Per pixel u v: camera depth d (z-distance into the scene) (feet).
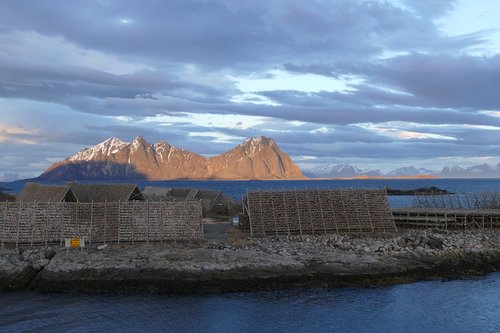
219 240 164.55
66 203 157.99
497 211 226.38
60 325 105.91
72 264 132.16
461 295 128.88
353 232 181.68
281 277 132.77
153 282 128.16
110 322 107.96
